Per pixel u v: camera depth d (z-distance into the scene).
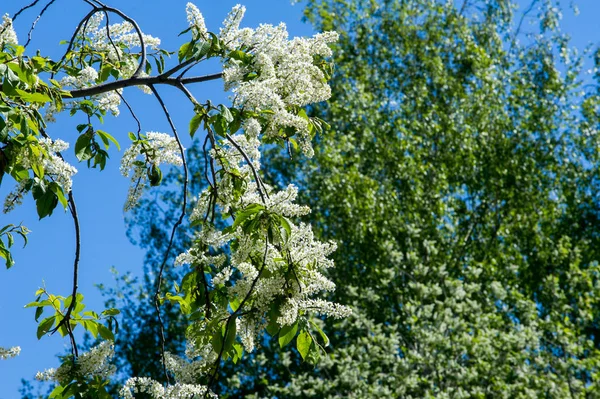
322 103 18.38
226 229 3.20
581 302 13.68
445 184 17.70
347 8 20.59
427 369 12.58
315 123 3.89
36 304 3.46
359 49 20.44
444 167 17.75
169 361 3.55
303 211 3.16
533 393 11.49
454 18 20.55
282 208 3.15
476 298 15.32
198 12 3.72
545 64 20.69
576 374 13.70
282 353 13.15
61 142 3.37
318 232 16.39
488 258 17.41
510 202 18.58
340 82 18.41
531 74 21.02
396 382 11.91
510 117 19.81
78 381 3.36
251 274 3.33
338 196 16.36
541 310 16.78
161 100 3.70
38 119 3.41
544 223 18.91
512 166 18.72
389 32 20.45
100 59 4.39
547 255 17.23
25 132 3.20
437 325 12.45
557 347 13.61
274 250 3.31
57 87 3.49
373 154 18.00
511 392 11.85
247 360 15.55
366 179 16.86
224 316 3.51
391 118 19.31
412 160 17.41
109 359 3.48
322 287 3.29
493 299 14.88
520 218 18.30
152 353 18.47
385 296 16.03
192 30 3.74
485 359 12.40
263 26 3.83
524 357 12.10
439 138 18.84
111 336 3.46
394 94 20.19
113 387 17.83
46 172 3.32
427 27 20.41
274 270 3.26
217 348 3.34
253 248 3.35
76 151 3.82
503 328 13.71
